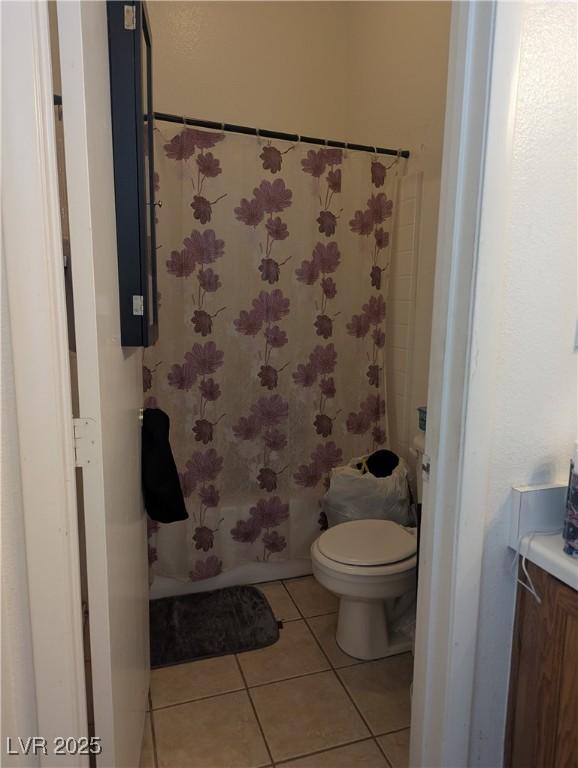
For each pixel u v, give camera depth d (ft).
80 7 2.57
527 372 3.29
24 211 2.45
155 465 4.88
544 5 2.95
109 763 3.26
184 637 6.45
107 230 3.27
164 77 7.75
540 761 3.35
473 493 3.25
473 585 3.36
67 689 2.86
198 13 7.83
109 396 3.22
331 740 4.98
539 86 3.02
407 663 6.07
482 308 3.05
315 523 7.77
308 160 6.91
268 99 8.36
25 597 2.73
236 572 7.66
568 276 3.29
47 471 2.66
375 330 7.61
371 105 8.04
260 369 7.14
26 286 2.50
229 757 4.77
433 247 6.66
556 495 3.40
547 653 3.26
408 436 7.43
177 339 6.73
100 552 3.02
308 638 6.50
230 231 6.72
